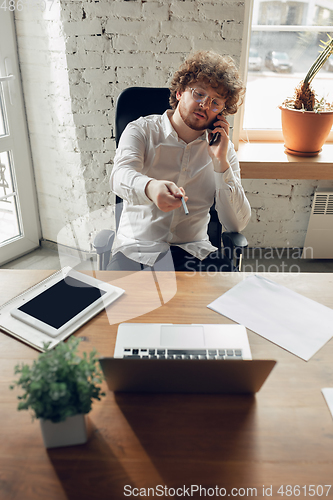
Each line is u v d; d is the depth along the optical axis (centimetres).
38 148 240
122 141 150
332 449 75
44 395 67
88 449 74
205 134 156
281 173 216
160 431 77
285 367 91
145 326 99
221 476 70
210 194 161
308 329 102
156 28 199
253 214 249
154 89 158
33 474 69
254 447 74
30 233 259
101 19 197
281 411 82
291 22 218
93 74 210
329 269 246
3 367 89
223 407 82
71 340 75
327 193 236
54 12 199
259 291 116
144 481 68
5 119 225
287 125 215
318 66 200
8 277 119
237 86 143
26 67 220
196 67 142
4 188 238
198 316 105
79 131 223
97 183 237
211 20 197
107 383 83
